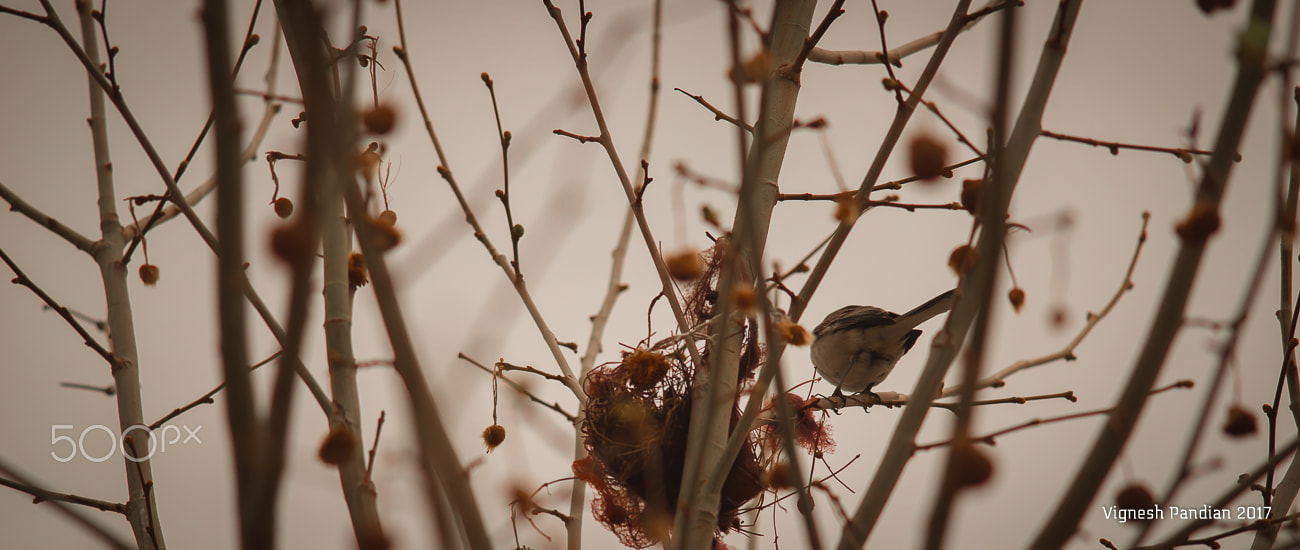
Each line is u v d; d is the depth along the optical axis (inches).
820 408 290.7
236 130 194.9
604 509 289.4
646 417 289.4
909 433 239.5
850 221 283.7
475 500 214.8
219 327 189.9
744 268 287.4
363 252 210.7
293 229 177.6
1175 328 207.2
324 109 186.1
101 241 290.8
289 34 258.4
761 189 287.0
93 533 279.9
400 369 208.5
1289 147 191.6
